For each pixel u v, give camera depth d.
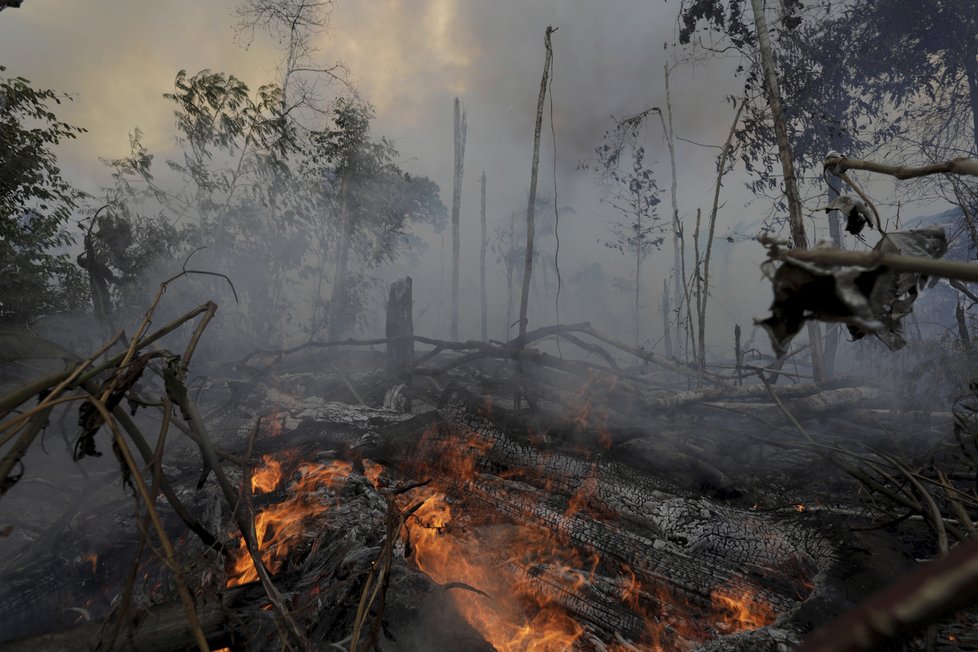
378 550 2.31
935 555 3.07
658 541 3.40
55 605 2.73
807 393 5.87
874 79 11.26
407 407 6.50
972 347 5.90
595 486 3.91
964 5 10.02
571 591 2.80
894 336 0.74
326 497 3.32
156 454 1.55
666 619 2.73
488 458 4.23
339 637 1.91
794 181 7.60
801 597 2.81
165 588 2.06
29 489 4.07
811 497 4.21
